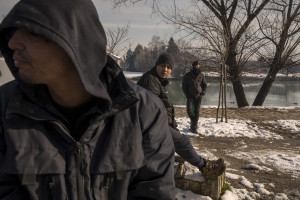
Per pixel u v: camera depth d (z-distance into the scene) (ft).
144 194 3.02
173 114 11.10
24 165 2.40
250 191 12.61
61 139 2.58
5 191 2.56
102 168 2.61
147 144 2.96
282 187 13.20
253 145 20.86
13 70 2.43
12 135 2.43
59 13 2.01
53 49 2.10
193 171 11.33
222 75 27.84
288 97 60.75
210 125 26.53
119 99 2.64
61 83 2.32
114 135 2.70
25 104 2.44
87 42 2.17
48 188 2.50
